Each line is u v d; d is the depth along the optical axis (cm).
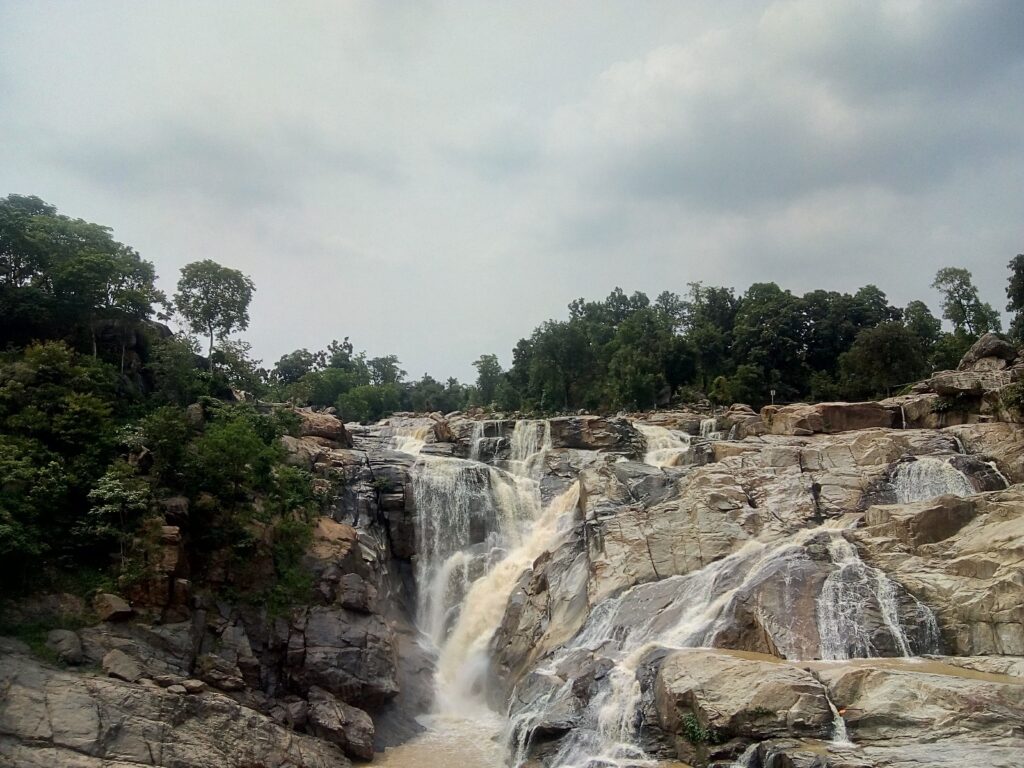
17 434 3456
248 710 3008
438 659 4272
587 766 2509
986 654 2655
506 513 5269
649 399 8538
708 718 2347
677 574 3641
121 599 3142
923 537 3294
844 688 2311
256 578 3691
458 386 15025
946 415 5131
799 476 4266
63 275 4550
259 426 4647
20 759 2389
